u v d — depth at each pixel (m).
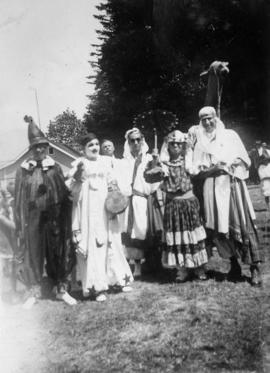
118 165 5.80
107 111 19.97
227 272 5.43
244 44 14.93
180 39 16.81
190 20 15.87
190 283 5.05
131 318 4.11
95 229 4.79
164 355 3.38
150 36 17.56
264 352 3.33
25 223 4.68
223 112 15.87
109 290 5.15
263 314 3.90
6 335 3.71
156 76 18.80
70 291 5.25
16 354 3.37
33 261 4.67
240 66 15.24
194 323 3.88
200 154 5.11
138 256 5.63
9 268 4.97
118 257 5.01
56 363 3.30
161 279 5.43
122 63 18.58
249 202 4.89
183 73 18.12
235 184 4.89
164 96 18.78
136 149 5.84
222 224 4.80
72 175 4.98
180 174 5.02
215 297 4.47
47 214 4.69
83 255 4.73
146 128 16.83
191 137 5.23
